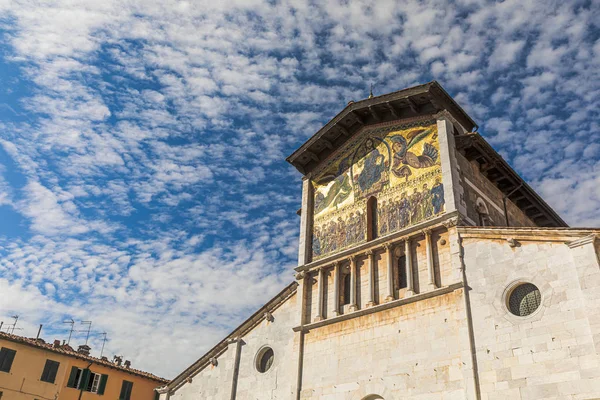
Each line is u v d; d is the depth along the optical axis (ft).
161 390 132.77
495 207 112.78
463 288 89.20
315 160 133.59
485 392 80.12
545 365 75.87
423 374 88.84
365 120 123.95
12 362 155.84
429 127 110.32
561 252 80.84
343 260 113.29
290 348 113.19
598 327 72.74
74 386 166.71
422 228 100.48
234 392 118.52
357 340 101.76
